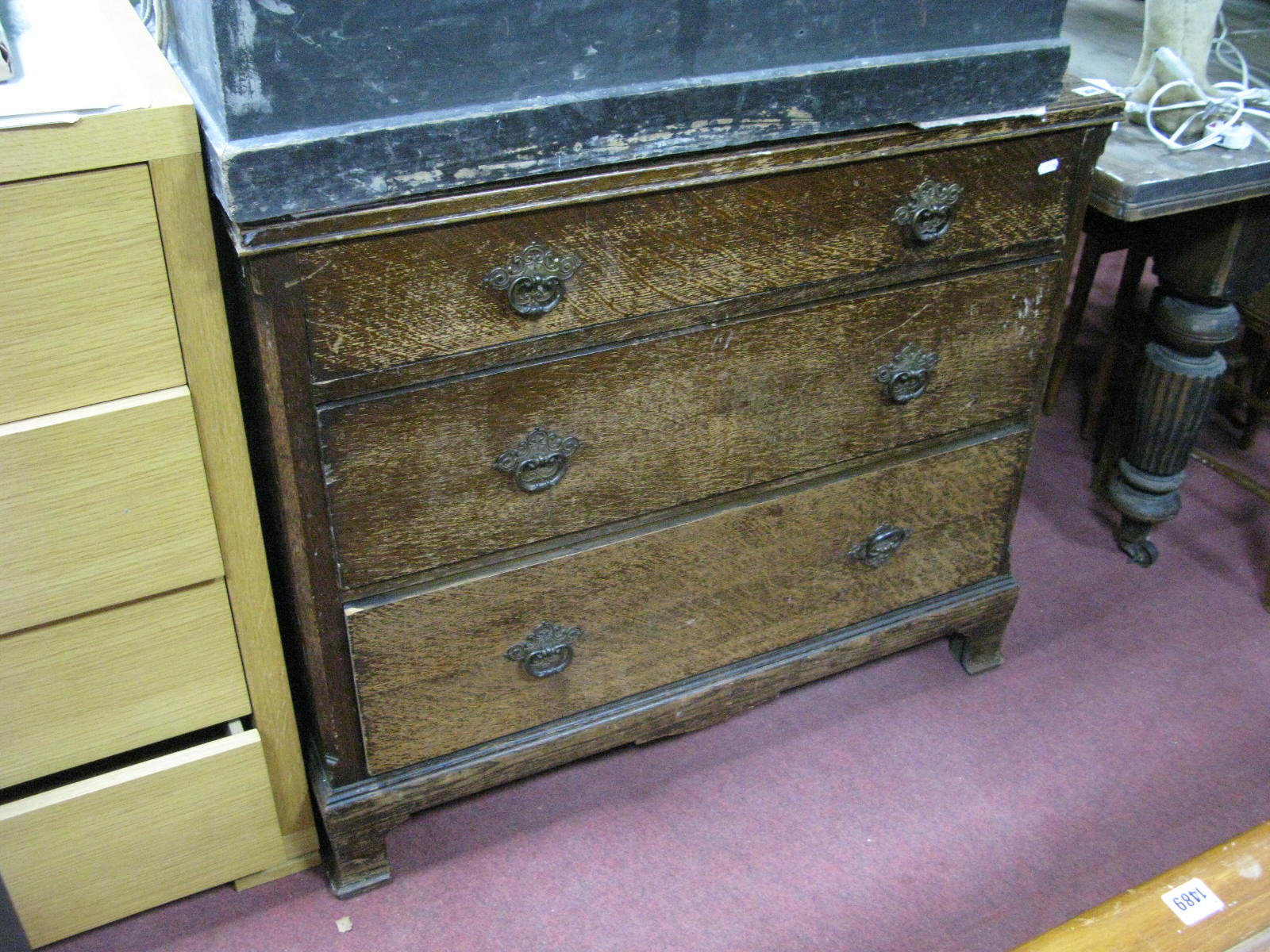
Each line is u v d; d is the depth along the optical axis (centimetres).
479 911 153
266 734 143
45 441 110
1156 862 160
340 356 114
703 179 120
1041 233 147
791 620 166
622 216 119
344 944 148
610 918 152
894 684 189
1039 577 212
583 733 157
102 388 111
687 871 158
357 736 142
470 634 140
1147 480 203
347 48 100
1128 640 199
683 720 166
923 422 156
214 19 93
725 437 142
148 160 101
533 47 107
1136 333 228
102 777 135
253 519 126
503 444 128
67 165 98
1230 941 96
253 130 100
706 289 129
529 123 109
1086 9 225
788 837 163
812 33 119
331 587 128
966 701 186
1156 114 172
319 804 147
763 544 155
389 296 113
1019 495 175
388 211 107
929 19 123
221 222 116
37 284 103
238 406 118
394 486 124
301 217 104
